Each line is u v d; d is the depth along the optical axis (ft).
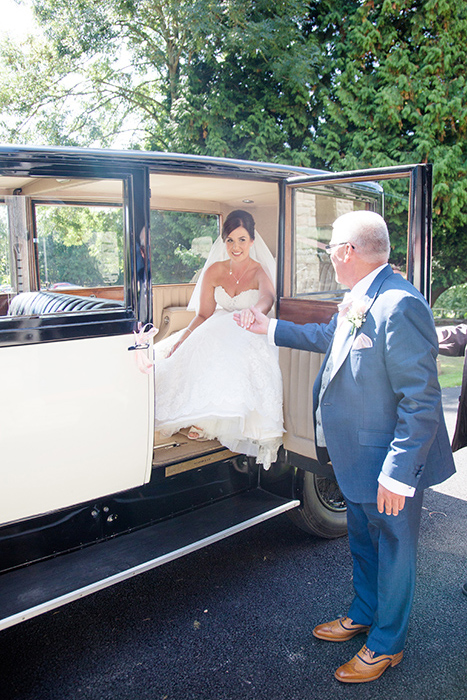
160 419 9.39
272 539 11.03
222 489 9.71
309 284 9.57
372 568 7.68
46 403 7.06
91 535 7.97
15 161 6.70
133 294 7.71
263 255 11.16
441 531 11.35
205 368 9.44
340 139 31.63
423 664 7.49
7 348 6.68
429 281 7.48
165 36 36.88
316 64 32.04
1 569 7.17
